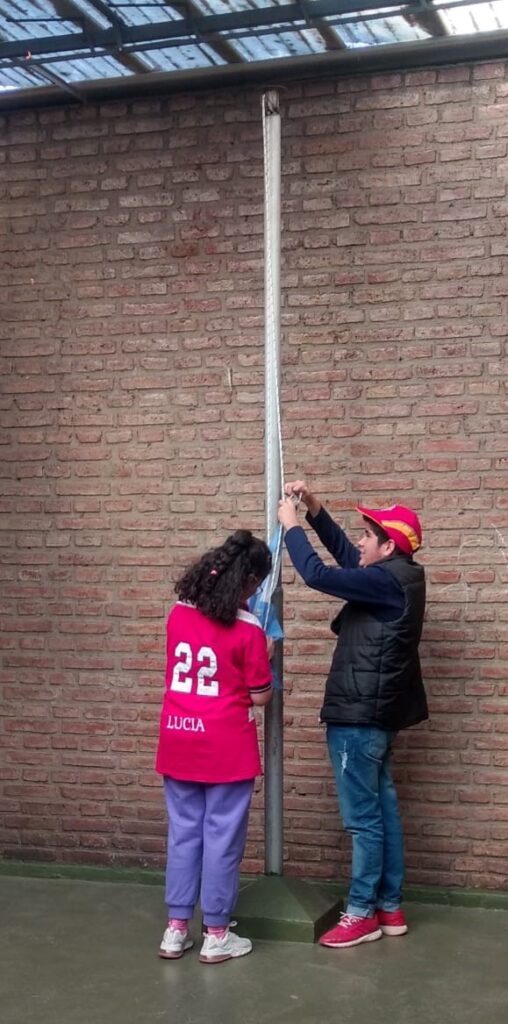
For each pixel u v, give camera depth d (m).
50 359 5.42
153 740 5.26
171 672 4.26
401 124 4.99
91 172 5.38
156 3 4.58
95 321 5.36
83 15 4.71
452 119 4.93
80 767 5.35
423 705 4.50
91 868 5.27
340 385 5.04
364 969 4.12
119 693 5.31
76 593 5.37
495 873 4.83
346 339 5.04
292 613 5.09
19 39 4.95
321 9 4.55
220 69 5.08
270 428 4.61
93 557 5.36
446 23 4.68
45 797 5.39
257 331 5.15
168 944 4.23
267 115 4.61
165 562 5.26
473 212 4.90
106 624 5.33
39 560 5.42
